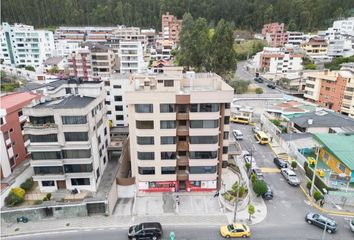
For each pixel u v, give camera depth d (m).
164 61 123.00
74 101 46.41
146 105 41.44
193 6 193.62
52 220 41.00
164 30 176.12
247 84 105.31
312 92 97.56
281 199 45.75
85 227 39.62
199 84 49.66
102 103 51.09
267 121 74.69
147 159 44.56
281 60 129.25
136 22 199.25
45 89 67.12
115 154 57.41
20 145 51.09
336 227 38.03
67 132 41.88
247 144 66.38
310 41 147.25
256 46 159.38
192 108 42.03
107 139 54.44
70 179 44.50
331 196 44.03
